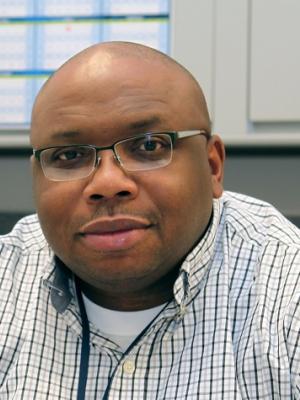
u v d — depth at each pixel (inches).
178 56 48.8
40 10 51.0
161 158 29.0
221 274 32.4
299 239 34.0
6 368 32.8
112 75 29.0
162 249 29.0
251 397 28.7
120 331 32.2
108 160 28.5
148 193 28.5
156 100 29.0
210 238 32.3
